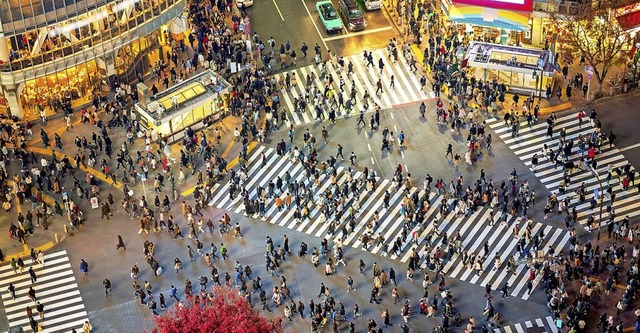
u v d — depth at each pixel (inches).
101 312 3865.7
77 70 4628.4
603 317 3695.9
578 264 3875.5
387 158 4389.8
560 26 4628.4
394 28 5073.8
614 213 4069.9
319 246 4055.1
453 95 4650.6
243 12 5182.1
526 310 3801.7
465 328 3757.4
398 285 3907.5
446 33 4977.9
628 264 3922.2
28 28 4362.7
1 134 4483.3
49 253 4069.9
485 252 3981.3
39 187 4249.5
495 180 4271.7
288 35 5049.2
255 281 3875.5
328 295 3821.4
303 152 4434.1
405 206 4101.9
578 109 4552.2
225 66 4840.1
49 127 4571.9
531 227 4055.1
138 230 4143.7
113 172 4357.8
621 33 4503.0
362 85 4758.9
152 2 4675.2
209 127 4549.7
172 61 4896.7
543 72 4552.2
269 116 4566.9
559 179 4261.8
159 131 4424.2
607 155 4335.6
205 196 4227.4
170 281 3954.2
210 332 3280.0
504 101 4606.3
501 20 4778.5
